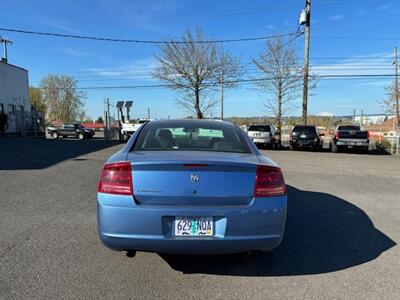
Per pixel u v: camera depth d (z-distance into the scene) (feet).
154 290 12.15
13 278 12.75
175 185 12.18
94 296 11.64
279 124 120.37
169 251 12.17
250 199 12.43
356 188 30.66
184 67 129.39
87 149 61.62
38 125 139.44
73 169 36.32
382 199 26.43
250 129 86.63
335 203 24.94
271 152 70.79
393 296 11.94
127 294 11.83
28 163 40.45
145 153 13.64
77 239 16.58
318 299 11.71
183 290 12.19
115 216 12.14
